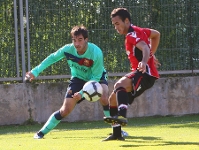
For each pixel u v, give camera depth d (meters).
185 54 36.75
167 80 36.00
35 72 22.19
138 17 35.62
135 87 18.78
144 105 35.50
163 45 36.25
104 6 34.91
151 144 18.08
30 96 33.34
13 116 32.97
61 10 34.19
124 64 35.31
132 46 19.03
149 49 18.30
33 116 33.41
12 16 33.28
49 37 34.03
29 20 33.66
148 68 19.02
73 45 22.20
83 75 22.55
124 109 18.38
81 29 21.09
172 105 36.16
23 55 33.50
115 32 35.12
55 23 34.12
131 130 27.14
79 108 34.38
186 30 36.75
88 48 21.92
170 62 36.44
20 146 18.22
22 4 33.38
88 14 34.62
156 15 36.03
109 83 34.56
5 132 29.03
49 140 21.30
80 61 22.11
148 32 19.84
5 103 32.81
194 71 36.91
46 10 33.97
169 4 36.22
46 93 33.69
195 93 36.75
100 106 34.84
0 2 32.94
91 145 17.80
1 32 33.06
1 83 33.59
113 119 18.11
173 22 36.41
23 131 29.33
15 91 33.03
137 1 35.56
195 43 36.94
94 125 31.91
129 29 19.23
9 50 33.28
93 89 20.17
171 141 19.70
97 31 34.78
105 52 34.94
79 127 30.91
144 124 31.25
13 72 33.44
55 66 34.16
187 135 23.28
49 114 33.75
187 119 34.03
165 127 28.58
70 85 22.83
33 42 33.75
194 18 36.84
